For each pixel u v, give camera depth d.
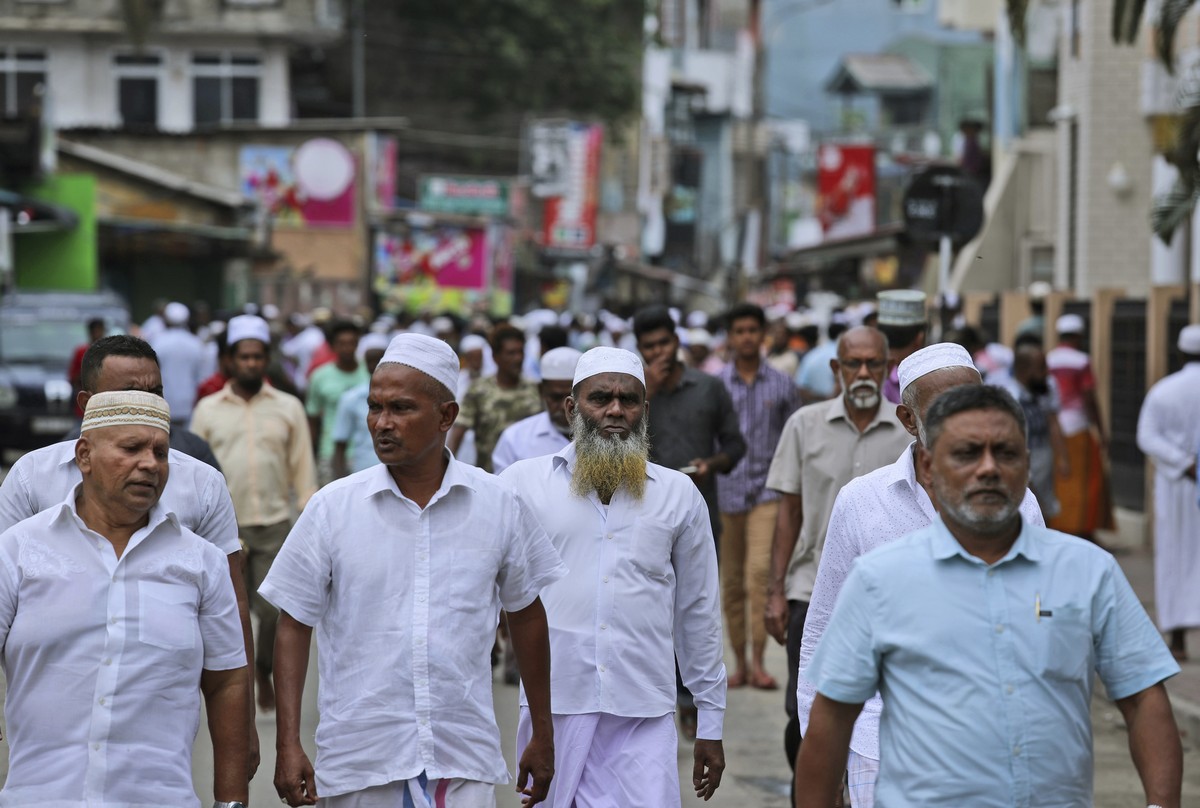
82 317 40.16
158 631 7.83
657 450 16.09
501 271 71.62
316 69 87.38
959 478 6.67
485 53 88.06
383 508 8.70
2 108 74.50
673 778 9.99
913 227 23.09
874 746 9.14
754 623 18.39
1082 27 42.72
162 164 67.19
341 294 66.44
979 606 6.70
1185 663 19.05
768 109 145.50
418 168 87.56
